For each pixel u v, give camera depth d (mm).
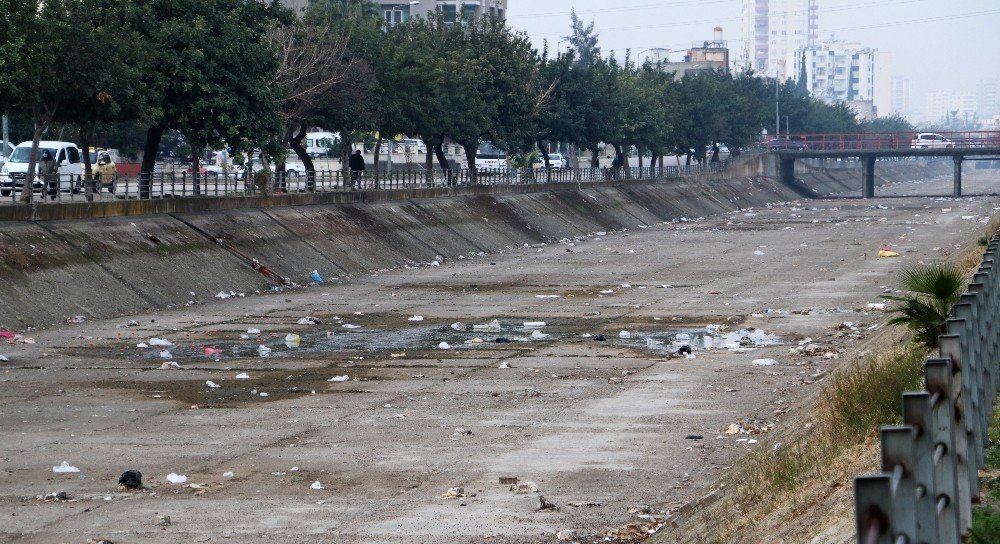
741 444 21188
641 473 19172
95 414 24750
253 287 49406
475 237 73875
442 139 85500
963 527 9125
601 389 27469
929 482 6727
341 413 24828
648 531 15516
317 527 16141
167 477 19141
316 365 31312
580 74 103438
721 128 141000
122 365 30938
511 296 48562
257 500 17688
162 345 34438
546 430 22859
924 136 141000
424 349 34281
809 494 13164
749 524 13312
